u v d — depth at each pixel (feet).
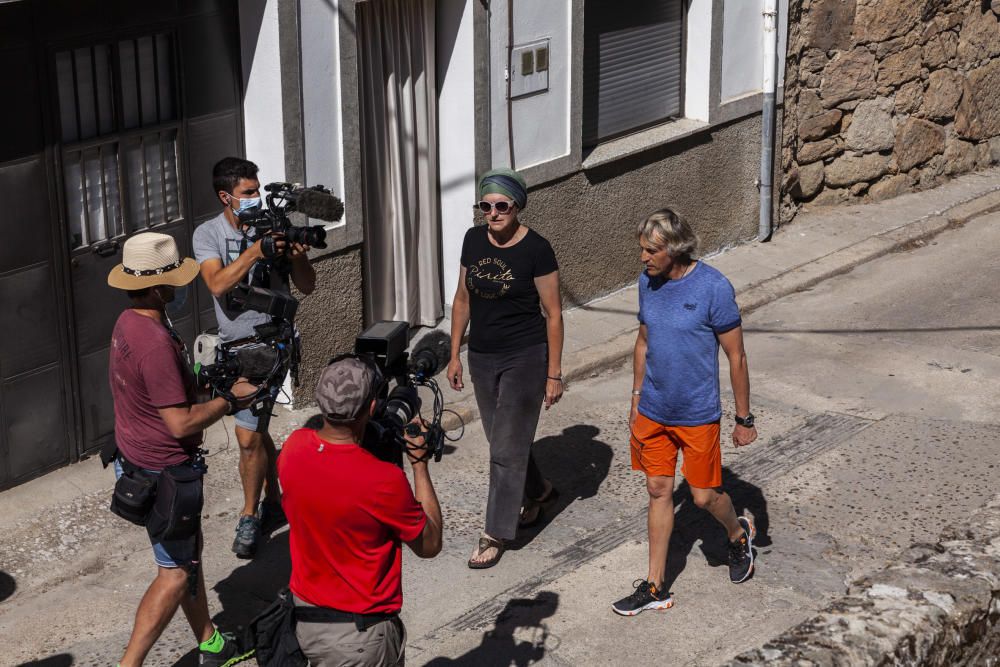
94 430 21.74
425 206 26.66
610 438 23.81
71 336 20.90
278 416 23.71
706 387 16.71
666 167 31.58
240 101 22.81
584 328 28.84
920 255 34.42
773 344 28.45
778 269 32.91
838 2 35.01
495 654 16.61
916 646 12.48
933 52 37.91
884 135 37.63
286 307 16.05
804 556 19.07
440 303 27.66
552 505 20.49
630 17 30.40
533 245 18.22
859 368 26.84
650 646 16.75
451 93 26.16
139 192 21.59
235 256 18.42
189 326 22.80
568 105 28.19
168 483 14.90
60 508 20.16
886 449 22.76
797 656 12.06
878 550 19.22
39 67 19.49
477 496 21.49
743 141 33.73
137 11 20.70
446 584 18.66
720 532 19.95
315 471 11.97
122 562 19.16
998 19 39.58
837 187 37.52
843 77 36.04
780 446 23.00
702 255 33.63
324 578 12.34
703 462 17.01
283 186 17.38
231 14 22.18
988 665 13.64
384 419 12.65
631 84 30.96
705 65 31.96
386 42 24.86
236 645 16.34
